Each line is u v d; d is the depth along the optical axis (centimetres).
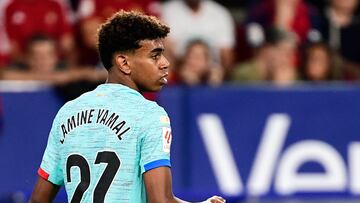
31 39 2711
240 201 2653
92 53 2873
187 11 3000
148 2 2973
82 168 1300
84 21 2883
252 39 3083
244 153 2650
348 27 3128
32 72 2712
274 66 2912
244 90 2650
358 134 2708
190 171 2625
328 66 2942
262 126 2662
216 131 2638
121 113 1299
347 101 2703
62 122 1338
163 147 1281
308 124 2686
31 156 2566
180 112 2617
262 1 3116
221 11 3053
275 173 2666
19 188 2566
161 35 1324
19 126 2561
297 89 2678
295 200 2675
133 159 1280
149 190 1270
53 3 2908
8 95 2555
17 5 2883
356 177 2703
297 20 3086
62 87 2573
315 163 2688
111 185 1279
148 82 1321
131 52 1312
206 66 2862
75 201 1302
